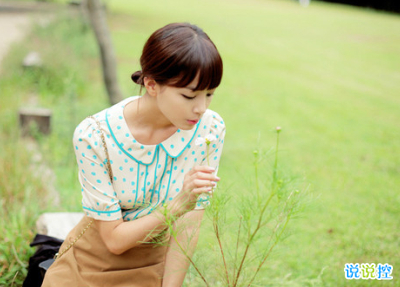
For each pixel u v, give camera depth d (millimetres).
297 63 12992
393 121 7906
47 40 9453
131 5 22250
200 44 1581
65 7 16062
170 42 1583
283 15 24750
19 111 5449
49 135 5473
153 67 1621
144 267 1993
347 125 7453
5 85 6961
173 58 1564
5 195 3689
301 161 5543
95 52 10562
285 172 1880
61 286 1962
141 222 1818
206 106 1700
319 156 5812
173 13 20953
